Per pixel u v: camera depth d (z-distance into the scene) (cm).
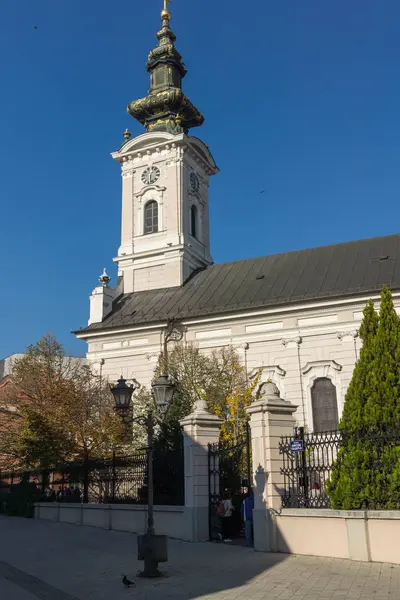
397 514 1476
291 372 3803
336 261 4219
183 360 3591
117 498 2706
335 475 1677
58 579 1502
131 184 5094
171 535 2233
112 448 3341
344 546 1580
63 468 3216
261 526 1812
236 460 2400
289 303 3838
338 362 3706
